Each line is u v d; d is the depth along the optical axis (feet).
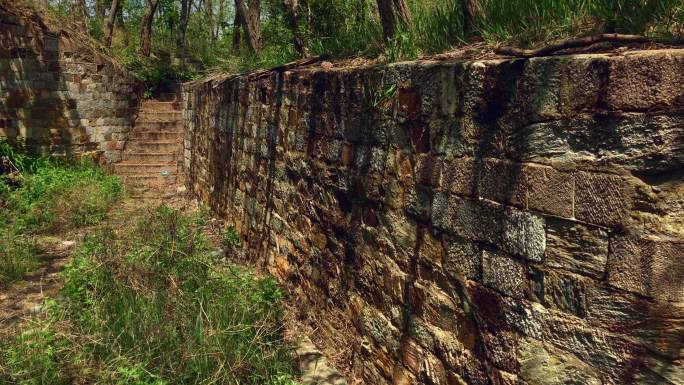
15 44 31.45
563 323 6.18
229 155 22.38
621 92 5.45
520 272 6.77
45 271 18.74
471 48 9.77
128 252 14.49
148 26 49.19
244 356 10.32
